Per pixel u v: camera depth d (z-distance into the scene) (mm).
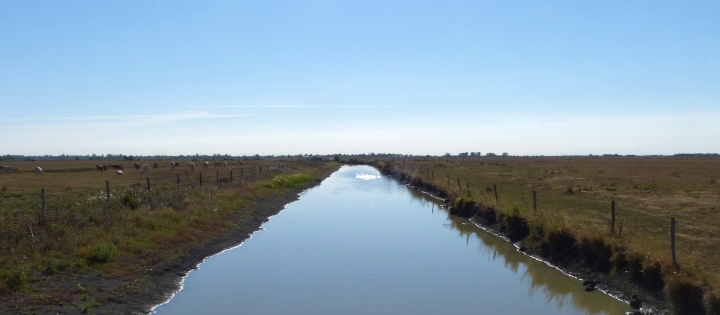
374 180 72062
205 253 20703
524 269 18781
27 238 15969
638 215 23375
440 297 15477
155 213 22609
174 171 67438
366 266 19062
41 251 15484
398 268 18797
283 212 34562
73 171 68438
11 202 25953
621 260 15703
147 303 14281
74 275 14648
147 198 24547
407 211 35031
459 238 24625
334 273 18094
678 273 13078
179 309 14078
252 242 23734
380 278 17453
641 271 14578
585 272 16922
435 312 14164
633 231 18766
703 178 50938
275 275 17766
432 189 46906
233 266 19016
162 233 20594
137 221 20719
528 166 92062
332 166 113250
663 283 13594
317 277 17578
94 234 17734
